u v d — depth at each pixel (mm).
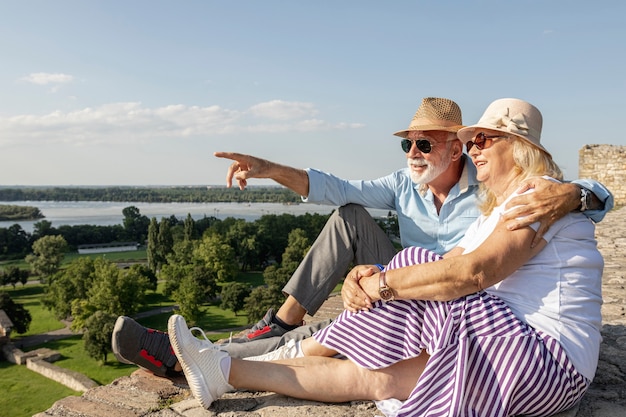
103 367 52344
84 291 76625
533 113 2553
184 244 116062
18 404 42406
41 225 170500
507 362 2213
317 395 2646
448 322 2318
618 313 4781
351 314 2580
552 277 2340
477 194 3633
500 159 2588
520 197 2342
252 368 2701
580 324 2320
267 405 2689
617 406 2646
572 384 2279
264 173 3691
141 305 82625
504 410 2201
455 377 2211
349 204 3742
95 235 175125
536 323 2312
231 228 124375
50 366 50750
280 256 129000
